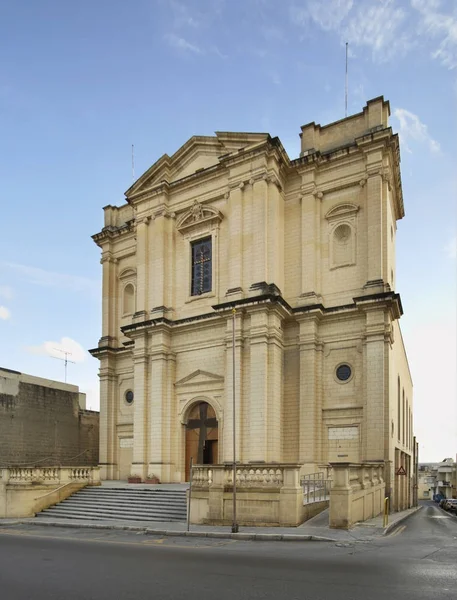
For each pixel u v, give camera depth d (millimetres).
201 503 18828
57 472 24453
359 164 27172
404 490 29469
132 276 35969
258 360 25297
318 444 25234
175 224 31500
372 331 24641
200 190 30500
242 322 26453
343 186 27375
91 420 41906
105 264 36969
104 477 33375
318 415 25547
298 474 18016
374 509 20859
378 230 25719
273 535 15375
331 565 10719
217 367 27766
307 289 27016
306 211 27938
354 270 26562
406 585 8844
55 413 38812
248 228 27688
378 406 23953
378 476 22453
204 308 29141
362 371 25125
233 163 28469
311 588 8688
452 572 9906
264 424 24609
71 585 9156
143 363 29844
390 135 25953
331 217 27625
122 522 19719
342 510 16750
